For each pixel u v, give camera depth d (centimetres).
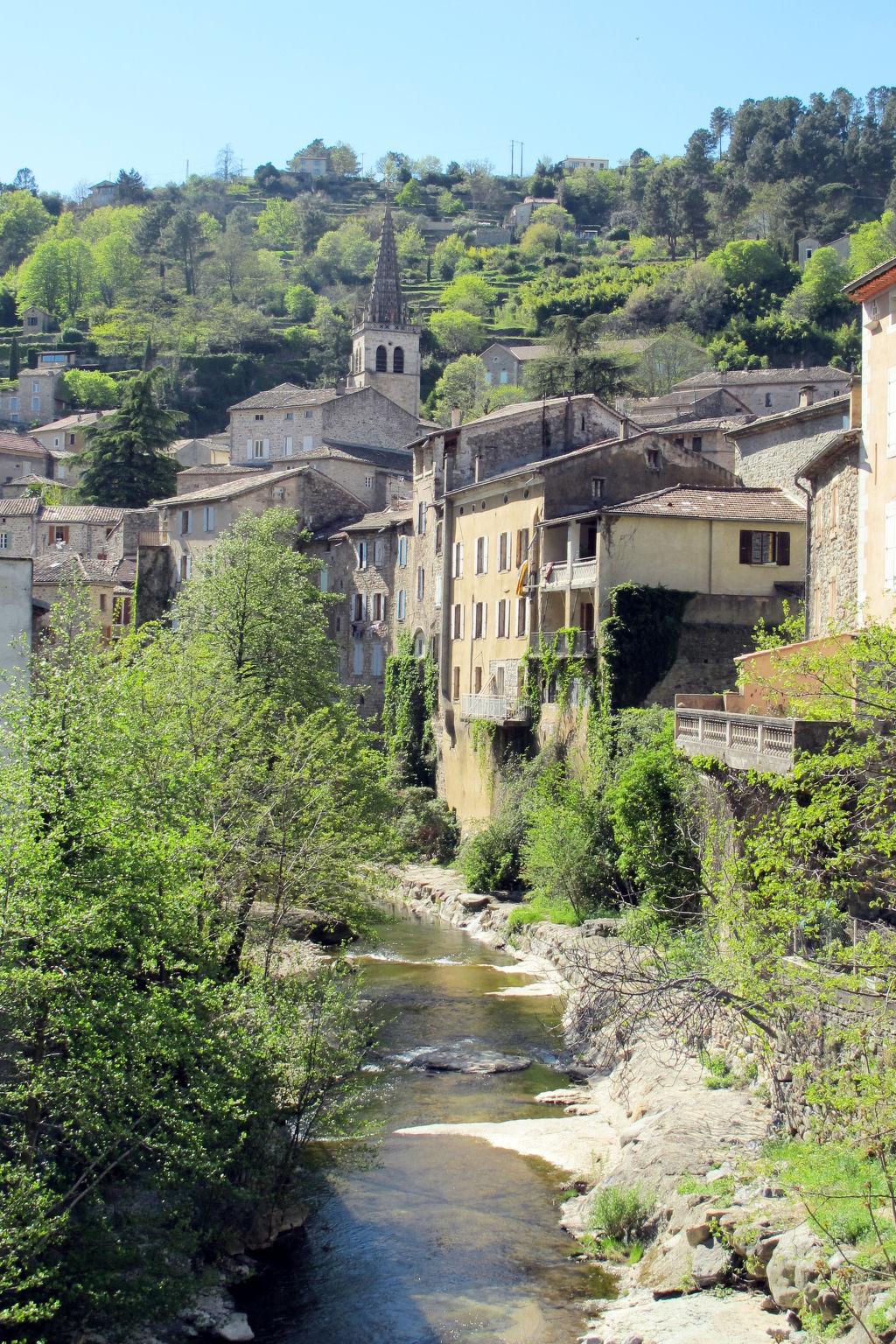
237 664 4541
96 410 15638
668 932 3275
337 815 3269
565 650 5284
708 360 14100
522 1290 2180
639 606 5019
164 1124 2066
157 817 2397
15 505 10531
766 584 5150
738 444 5872
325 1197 2530
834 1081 2197
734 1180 2267
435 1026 3566
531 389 10400
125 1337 1983
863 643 2333
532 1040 3447
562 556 5612
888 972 2097
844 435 3669
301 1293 2189
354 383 12812
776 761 2912
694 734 3553
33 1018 1997
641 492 5756
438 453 6725
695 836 3788
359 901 3341
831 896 2562
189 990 2166
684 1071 2873
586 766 5025
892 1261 1814
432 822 6125
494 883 5159
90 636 2869
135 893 2086
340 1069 2489
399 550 7350
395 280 12762
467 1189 2559
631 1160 2472
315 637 4819
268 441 11019
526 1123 2891
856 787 2608
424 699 6800
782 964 2312
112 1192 2131
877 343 3344
